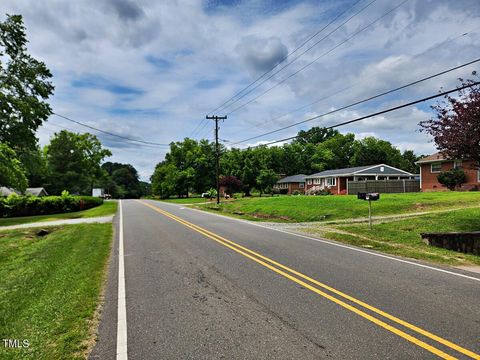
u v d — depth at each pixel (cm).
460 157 1197
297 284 633
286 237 1256
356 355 363
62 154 6350
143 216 2330
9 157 2761
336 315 478
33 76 2914
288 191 6272
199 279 675
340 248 1025
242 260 849
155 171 8688
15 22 2803
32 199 2948
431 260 867
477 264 821
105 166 13800
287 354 367
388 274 709
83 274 716
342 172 4575
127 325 452
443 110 1181
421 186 3444
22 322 464
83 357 366
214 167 7269
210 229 1512
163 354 372
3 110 2770
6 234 1594
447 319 461
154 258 889
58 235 1412
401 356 360
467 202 1903
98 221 2036
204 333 425
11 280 722
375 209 1906
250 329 435
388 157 7544
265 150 7756
